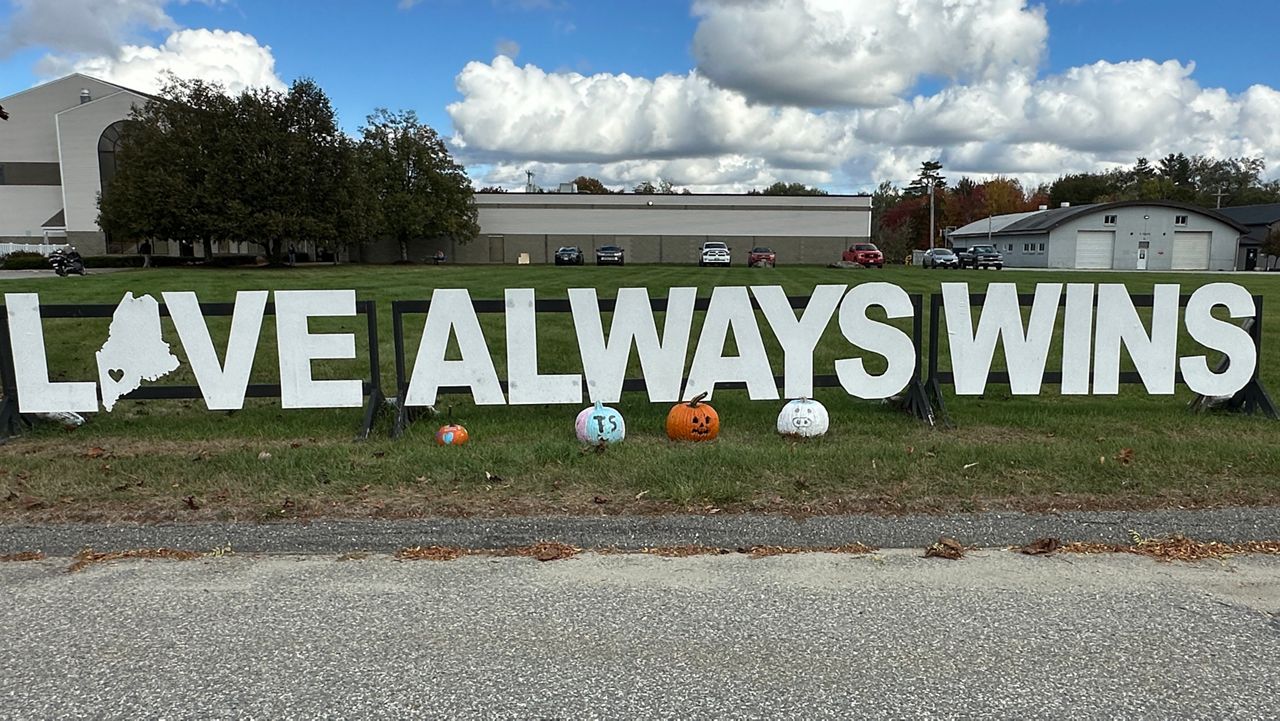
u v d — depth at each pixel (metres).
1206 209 52.34
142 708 2.52
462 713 2.49
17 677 2.71
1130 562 3.74
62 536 4.04
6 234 52.31
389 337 12.20
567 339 12.00
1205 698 2.59
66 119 47.56
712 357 6.47
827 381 6.65
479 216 56.44
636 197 56.97
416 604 3.28
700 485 4.74
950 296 6.63
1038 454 5.36
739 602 3.30
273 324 13.49
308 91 38.34
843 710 2.51
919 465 5.15
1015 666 2.79
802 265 53.53
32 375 6.20
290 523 4.22
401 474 4.98
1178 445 5.65
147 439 6.15
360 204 40.03
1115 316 6.68
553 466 5.18
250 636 3.00
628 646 2.92
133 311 6.18
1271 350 11.11
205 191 36.28
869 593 3.39
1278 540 4.00
